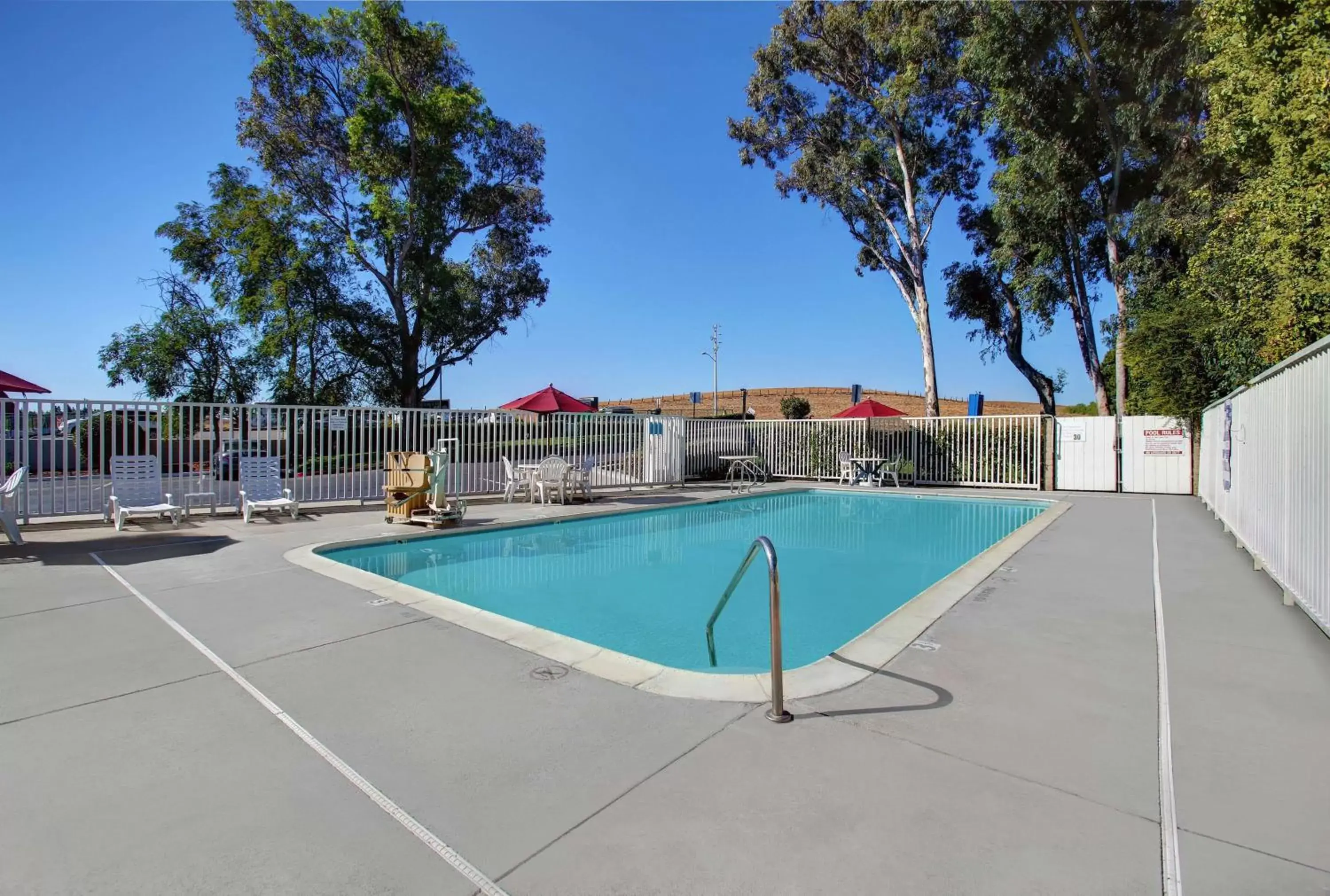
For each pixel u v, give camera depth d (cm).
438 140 2250
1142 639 425
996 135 1938
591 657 391
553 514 1142
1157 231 1427
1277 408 544
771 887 191
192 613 485
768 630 541
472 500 1329
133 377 2155
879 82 2048
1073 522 1008
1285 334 984
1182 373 1394
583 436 1511
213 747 280
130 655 395
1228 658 388
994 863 200
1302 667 371
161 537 838
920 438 1770
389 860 205
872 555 882
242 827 222
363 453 1195
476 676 362
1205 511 1145
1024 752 272
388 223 2272
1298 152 969
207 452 1048
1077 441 1545
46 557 703
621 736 289
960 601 524
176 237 2238
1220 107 1104
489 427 1352
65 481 927
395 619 470
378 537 854
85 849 209
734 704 323
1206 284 1207
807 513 1315
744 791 243
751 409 5281
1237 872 195
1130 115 1445
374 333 2434
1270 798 236
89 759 268
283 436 1105
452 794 243
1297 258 962
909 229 2091
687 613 594
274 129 2159
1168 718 304
